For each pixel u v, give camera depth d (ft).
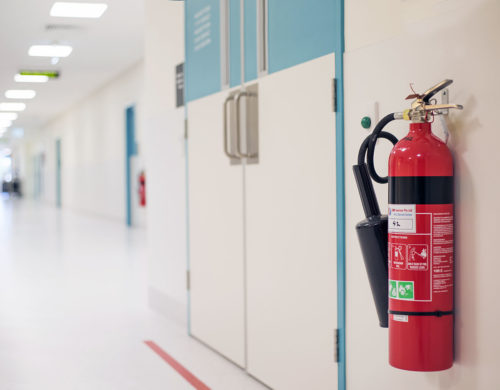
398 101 6.35
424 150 5.45
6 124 71.82
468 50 5.47
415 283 5.51
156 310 14.49
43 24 25.32
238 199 10.02
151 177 14.76
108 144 44.11
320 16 7.65
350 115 7.14
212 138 11.02
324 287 7.73
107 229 36.76
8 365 10.46
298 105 8.20
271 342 9.09
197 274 11.87
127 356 10.94
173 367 10.29
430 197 5.45
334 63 7.39
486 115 5.31
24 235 32.91
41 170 84.07
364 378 7.06
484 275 5.41
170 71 13.28
